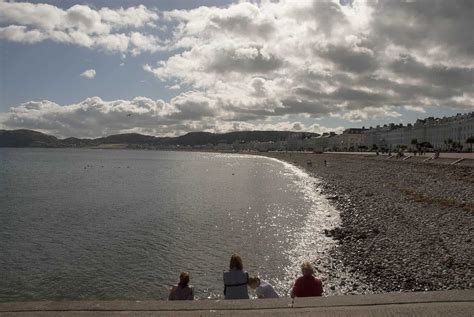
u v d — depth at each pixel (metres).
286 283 17.97
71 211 37.56
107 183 68.19
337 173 80.81
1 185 62.50
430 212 29.86
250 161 167.88
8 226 29.98
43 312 5.65
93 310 5.73
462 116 148.12
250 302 6.00
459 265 17.72
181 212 37.12
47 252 22.73
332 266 19.72
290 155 197.50
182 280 10.27
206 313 5.65
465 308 5.69
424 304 5.83
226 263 20.88
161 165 134.38
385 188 47.81
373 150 173.25
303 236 26.61
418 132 176.00
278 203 43.03
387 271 18.14
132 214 35.97
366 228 27.31
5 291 17.06
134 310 5.75
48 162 142.88
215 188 60.12
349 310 5.70
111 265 20.45
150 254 22.47
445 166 56.09
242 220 32.88
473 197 32.84
